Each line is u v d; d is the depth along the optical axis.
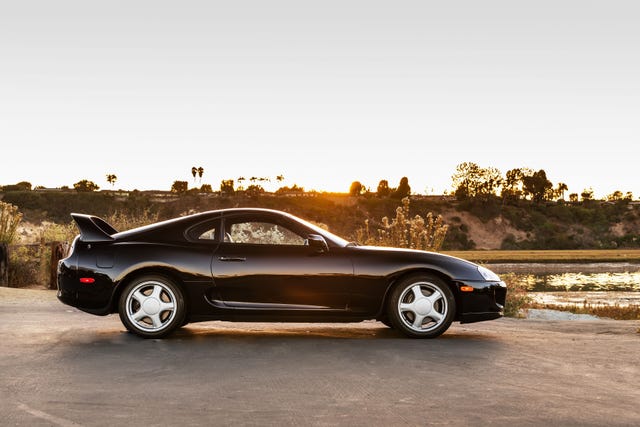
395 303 7.03
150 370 5.39
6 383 4.89
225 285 6.86
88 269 6.86
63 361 5.72
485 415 4.13
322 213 109.50
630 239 121.25
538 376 5.30
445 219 118.38
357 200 117.00
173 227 7.10
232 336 7.25
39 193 98.44
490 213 122.31
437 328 7.07
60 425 3.87
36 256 14.85
